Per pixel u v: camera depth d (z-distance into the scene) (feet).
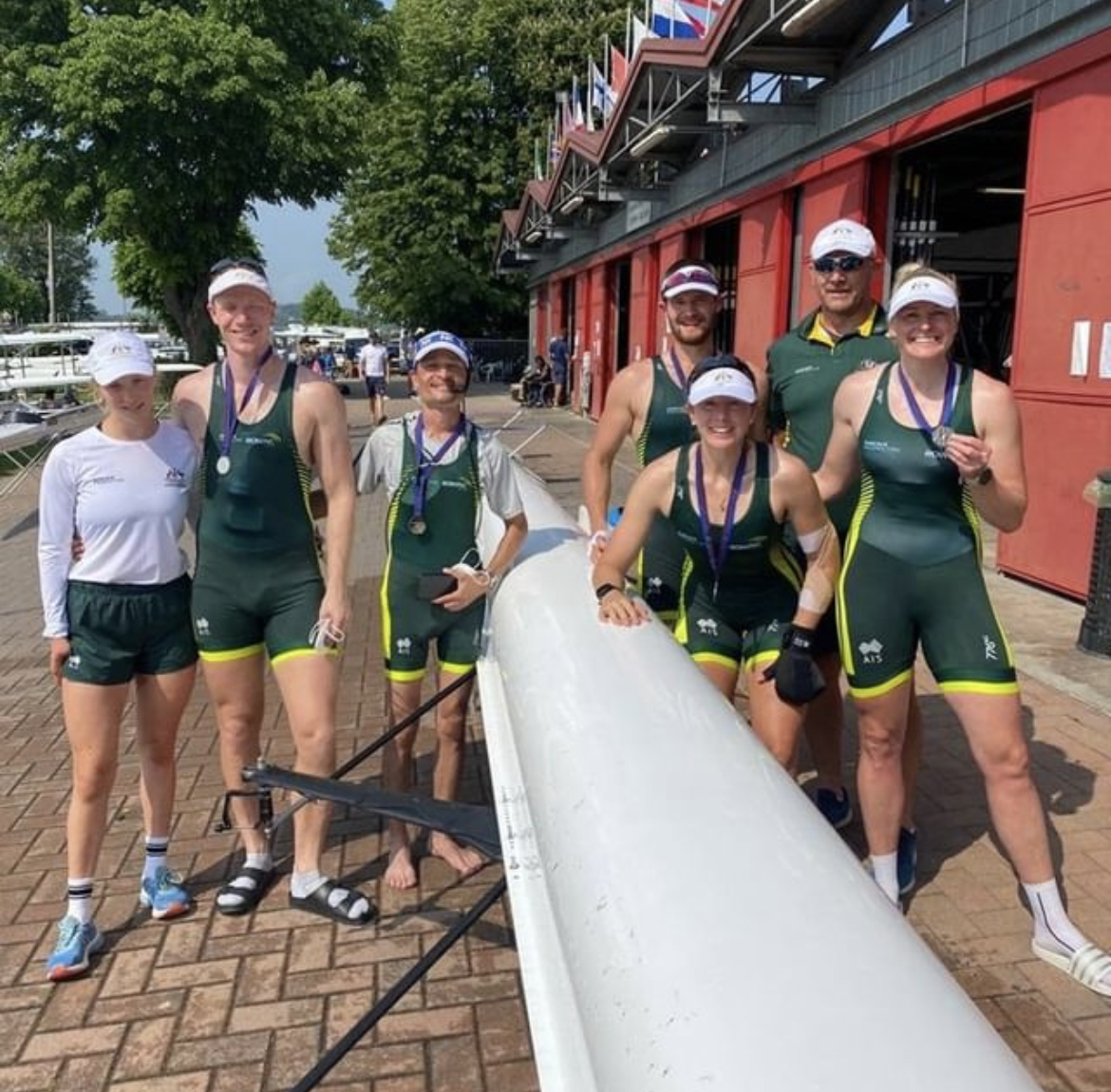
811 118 33.45
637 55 39.99
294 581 10.97
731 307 49.14
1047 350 22.65
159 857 11.47
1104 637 18.48
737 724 6.13
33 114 75.31
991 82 23.98
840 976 3.72
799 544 10.86
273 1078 8.89
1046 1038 8.93
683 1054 3.51
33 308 275.59
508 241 99.55
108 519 10.29
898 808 10.46
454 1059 9.05
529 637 8.34
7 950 10.91
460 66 121.08
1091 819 12.62
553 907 5.15
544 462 48.62
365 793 8.81
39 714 18.30
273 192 81.30
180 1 78.02
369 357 71.92
